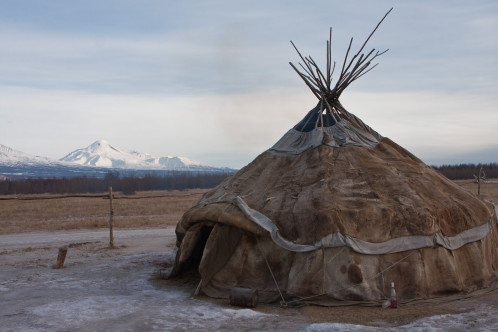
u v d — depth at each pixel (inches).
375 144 516.4
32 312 345.7
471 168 4311.0
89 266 559.8
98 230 946.7
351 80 539.8
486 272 442.6
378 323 325.7
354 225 394.0
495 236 490.6
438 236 404.2
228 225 427.2
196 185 4357.8
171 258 614.2
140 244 752.3
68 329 307.1
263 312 357.1
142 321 324.2
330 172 452.1
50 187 3671.3
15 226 1008.9
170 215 1246.9
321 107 538.0
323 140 495.5
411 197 429.7
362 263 384.5
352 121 538.0
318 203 410.6
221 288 412.5
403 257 393.4
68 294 414.3
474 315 326.6
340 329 297.1
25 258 621.9
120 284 462.6
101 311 348.2
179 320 327.9
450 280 400.8
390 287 383.2
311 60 549.6
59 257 550.0
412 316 338.3
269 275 402.3
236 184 489.7
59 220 1125.7
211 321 327.0
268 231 405.1
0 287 443.2
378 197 424.5
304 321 329.7
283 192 445.7
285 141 527.8
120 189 3720.5
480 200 486.9
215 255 422.3
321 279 379.2
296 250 391.2
